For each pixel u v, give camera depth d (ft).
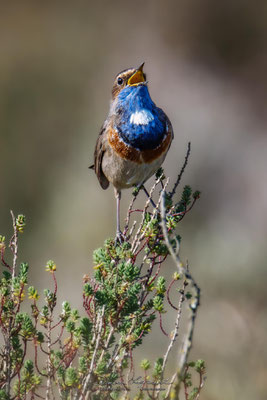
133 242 20.15
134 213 51.85
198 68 77.30
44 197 61.41
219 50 78.89
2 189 62.44
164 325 37.04
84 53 77.30
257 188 61.11
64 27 79.15
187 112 70.64
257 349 34.24
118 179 27.53
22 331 18.99
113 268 19.07
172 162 63.46
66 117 69.87
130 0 81.92
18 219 19.76
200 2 79.71
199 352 34.76
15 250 19.80
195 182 62.18
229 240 49.57
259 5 79.15
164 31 80.23
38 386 19.16
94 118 68.33
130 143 26.25
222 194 61.26
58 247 52.90
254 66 77.66
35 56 75.25
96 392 18.24
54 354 19.13
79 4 81.20
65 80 73.26
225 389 31.27
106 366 18.42
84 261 50.90
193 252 48.37
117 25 80.59
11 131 67.46
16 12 78.59
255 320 37.65
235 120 70.08
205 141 66.23
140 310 18.86
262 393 31.27
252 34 79.20
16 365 19.02
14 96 70.59
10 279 19.63
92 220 53.52
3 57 74.54
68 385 17.92
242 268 43.06
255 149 65.26
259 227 56.29
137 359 34.24
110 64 76.79
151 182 52.44
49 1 79.92
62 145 66.74
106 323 19.06
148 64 77.25
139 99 25.99
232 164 63.87
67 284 47.98
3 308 19.08
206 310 39.14
